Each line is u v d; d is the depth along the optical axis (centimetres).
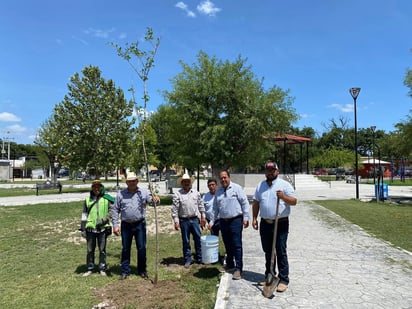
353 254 783
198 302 520
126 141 2964
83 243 980
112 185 4428
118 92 3005
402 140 2206
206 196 776
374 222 1243
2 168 6825
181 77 1969
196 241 746
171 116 2012
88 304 523
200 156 1920
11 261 785
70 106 2931
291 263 709
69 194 2736
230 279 612
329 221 1266
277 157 4228
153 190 680
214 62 1958
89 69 2952
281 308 486
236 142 1923
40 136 3781
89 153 2966
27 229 1205
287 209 558
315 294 537
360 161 5628
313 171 6931
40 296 557
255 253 812
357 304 499
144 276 648
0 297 556
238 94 1869
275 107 1900
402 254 783
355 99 2164
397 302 506
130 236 651
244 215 626
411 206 1786
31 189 3553
